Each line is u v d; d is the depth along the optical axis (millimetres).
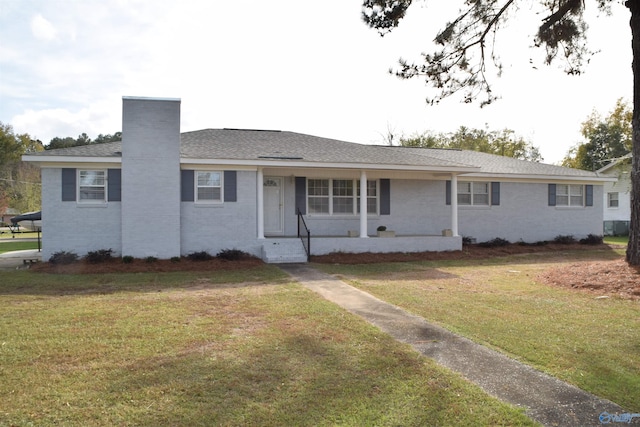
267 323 7172
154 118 14781
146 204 14695
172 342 6129
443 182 20141
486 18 12281
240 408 4223
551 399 4449
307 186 18406
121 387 4648
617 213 32250
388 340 6262
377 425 3939
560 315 7801
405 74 12773
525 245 20766
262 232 16188
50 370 5105
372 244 17125
